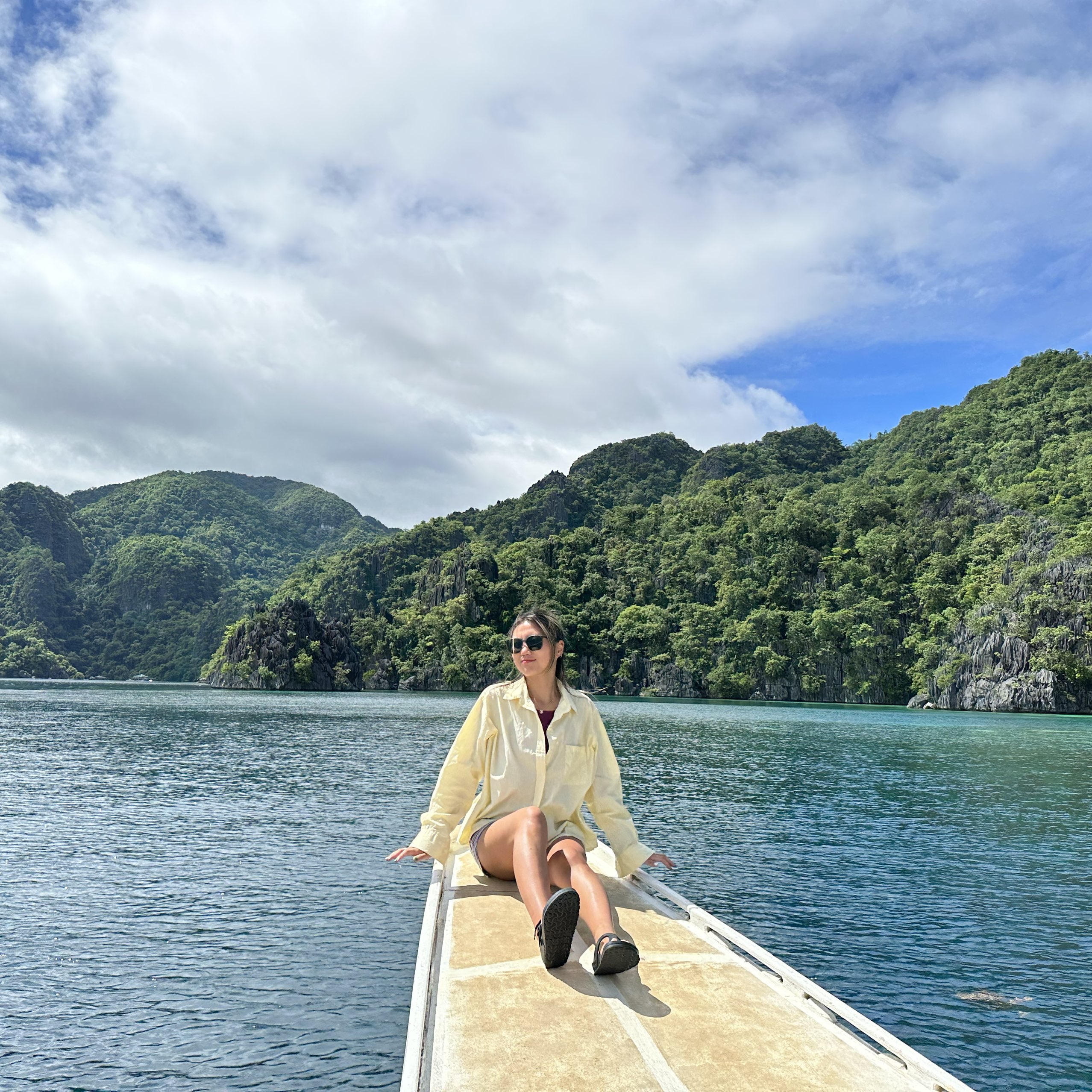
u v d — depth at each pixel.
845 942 10.95
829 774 31.56
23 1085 7.20
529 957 4.64
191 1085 7.21
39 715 63.00
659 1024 3.95
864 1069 3.62
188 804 22.23
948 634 136.50
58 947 10.65
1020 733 60.50
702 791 26.06
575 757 5.95
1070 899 13.19
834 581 166.38
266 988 9.34
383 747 40.47
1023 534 148.25
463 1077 3.40
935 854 16.75
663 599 189.88
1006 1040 8.05
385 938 10.99
